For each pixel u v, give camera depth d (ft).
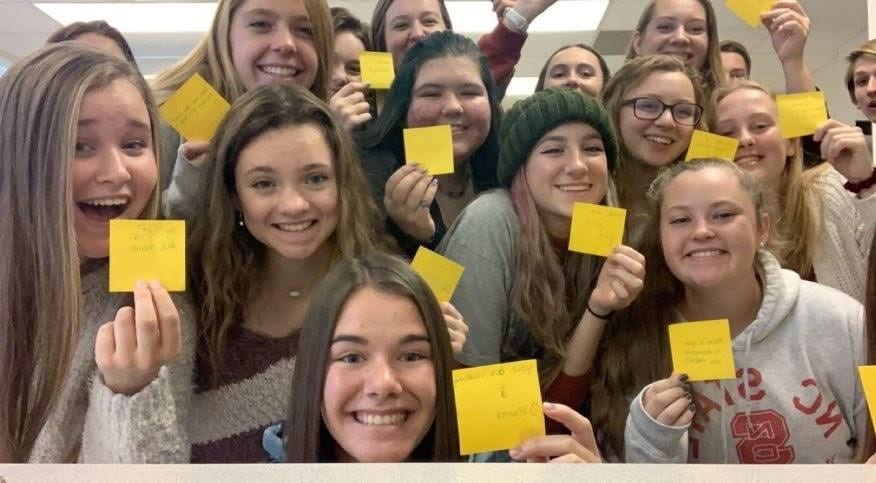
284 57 5.77
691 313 5.02
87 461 3.51
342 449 3.70
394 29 7.61
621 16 14.90
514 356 5.28
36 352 3.67
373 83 6.74
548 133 5.32
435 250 5.64
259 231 4.53
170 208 4.90
